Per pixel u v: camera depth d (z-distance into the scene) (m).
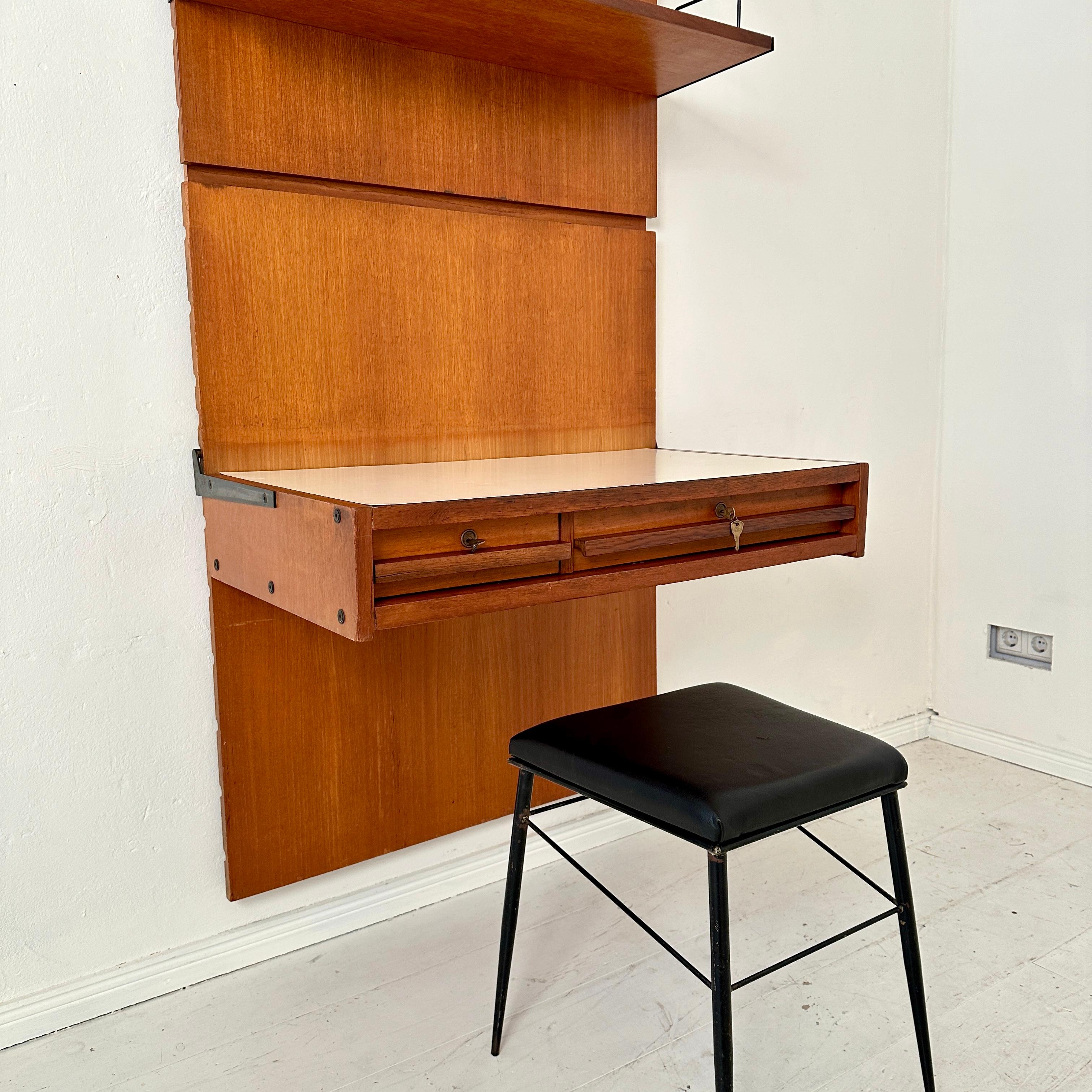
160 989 1.62
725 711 1.44
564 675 2.01
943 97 2.58
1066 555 2.47
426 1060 1.46
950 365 2.67
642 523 1.38
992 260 2.55
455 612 1.21
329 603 1.19
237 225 1.53
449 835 1.94
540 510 1.25
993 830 2.21
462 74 1.71
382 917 1.85
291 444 1.61
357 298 1.65
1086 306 2.38
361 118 1.62
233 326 1.54
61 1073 1.43
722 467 1.59
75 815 1.52
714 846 1.13
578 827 2.11
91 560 1.49
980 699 2.69
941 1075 1.41
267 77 1.53
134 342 1.49
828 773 1.23
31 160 1.39
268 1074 1.43
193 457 1.55
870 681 2.65
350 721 1.75
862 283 2.46
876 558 2.61
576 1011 1.57
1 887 1.47
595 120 1.88
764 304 2.26
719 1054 1.14
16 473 1.42
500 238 1.79
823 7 2.29
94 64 1.42
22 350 1.41
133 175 1.47
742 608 2.32
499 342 1.82
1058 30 2.37
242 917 1.70
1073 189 2.38
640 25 1.56
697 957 1.71
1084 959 1.70
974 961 1.69
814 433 2.41
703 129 2.09
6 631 1.44
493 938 1.79
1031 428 2.51
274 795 1.68
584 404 1.94
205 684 1.62
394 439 1.71
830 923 1.81
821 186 2.34
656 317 2.06
